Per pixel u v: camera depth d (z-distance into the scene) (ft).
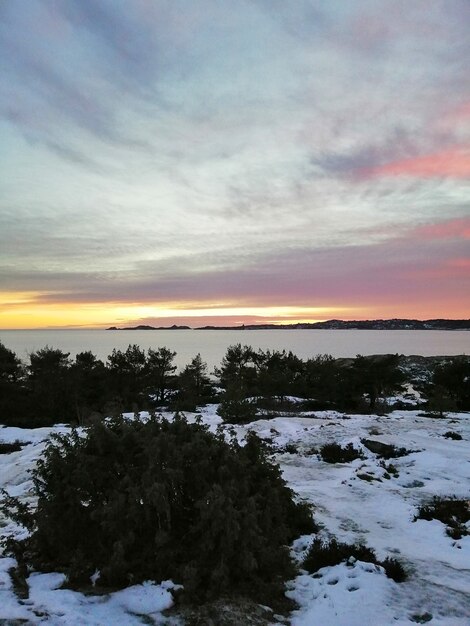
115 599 16.37
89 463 19.48
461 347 551.18
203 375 146.51
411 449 47.75
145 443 19.69
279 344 635.25
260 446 25.55
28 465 45.44
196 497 19.17
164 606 15.98
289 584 18.93
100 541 18.69
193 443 20.26
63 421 105.29
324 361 137.90
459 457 43.83
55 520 19.08
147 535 18.62
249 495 21.17
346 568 20.03
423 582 18.97
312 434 58.54
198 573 17.13
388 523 27.53
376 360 120.37
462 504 30.37
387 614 16.28
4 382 114.73
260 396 125.80
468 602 17.22
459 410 102.73
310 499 32.22
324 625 15.53
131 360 135.64
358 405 116.47
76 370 117.80
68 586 17.56
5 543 20.95
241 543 17.57
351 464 44.29
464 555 22.61
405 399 136.67
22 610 14.99
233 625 15.12
